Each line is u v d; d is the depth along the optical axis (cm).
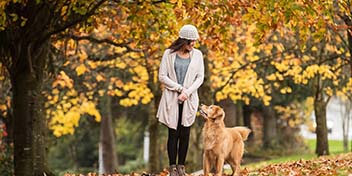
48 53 1495
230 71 2105
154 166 2209
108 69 2438
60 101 2338
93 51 2209
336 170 1040
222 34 1375
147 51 1712
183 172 987
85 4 1232
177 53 972
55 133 2378
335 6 1561
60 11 1323
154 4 1340
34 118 1388
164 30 1386
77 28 1439
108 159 3284
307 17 1129
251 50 1977
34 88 1389
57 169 4125
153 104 2239
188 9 1273
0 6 1156
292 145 3741
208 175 1018
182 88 955
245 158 3322
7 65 1399
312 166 1168
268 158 3294
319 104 2220
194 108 970
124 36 1551
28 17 1305
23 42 1336
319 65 1991
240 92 2209
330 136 6322
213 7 1252
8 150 2100
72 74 2278
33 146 1385
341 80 2456
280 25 1345
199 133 2267
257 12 1094
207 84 1861
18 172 1380
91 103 2384
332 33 1856
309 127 4222
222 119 1009
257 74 2308
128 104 2216
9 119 2131
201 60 980
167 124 966
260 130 3794
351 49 1639
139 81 2194
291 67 2288
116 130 4100
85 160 4181
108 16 1515
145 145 4750
